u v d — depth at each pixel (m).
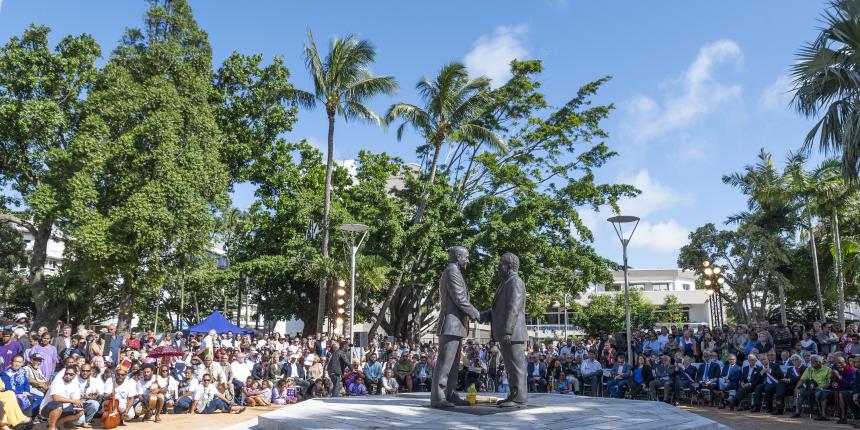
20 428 10.55
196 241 25.00
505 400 8.20
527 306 31.80
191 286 36.84
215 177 26.17
